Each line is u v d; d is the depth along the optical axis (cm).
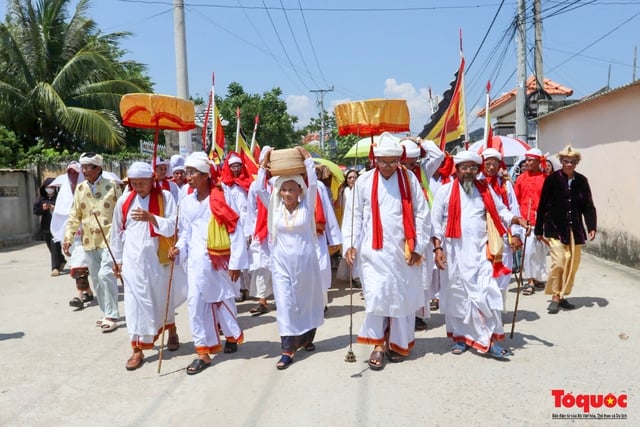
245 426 398
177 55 1295
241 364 527
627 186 962
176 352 570
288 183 523
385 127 541
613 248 1017
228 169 795
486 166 648
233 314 546
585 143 1140
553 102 1430
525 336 577
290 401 436
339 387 460
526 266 771
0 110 2117
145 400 451
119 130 2183
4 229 1452
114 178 718
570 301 721
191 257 523
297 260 518
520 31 1437
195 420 411
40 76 2189
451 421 392
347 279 934
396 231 497
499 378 466
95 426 408
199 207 529
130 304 524
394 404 422
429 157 654
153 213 542
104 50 2275
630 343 545
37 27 2152
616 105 995
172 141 1454
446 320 546
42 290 884
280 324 521
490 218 516
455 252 523
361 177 521
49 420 420
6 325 686
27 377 507
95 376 507
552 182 673
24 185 1539
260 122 3244
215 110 830
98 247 664
